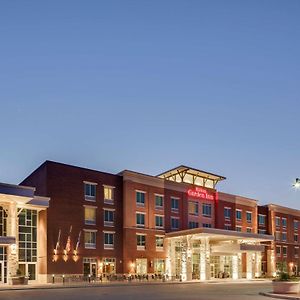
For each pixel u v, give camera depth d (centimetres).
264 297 3625
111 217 7694
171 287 5369
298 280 4000
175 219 8631
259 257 9519
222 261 9100
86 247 7225
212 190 9519
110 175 7819
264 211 10950
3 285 5819
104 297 3644
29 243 6656
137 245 7912
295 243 11600
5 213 6347
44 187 6925
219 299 3400
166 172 9231
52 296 3828
